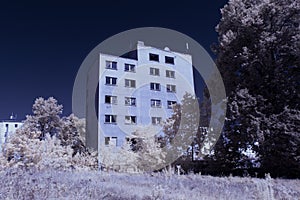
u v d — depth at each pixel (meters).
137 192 5.38
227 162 15.64
